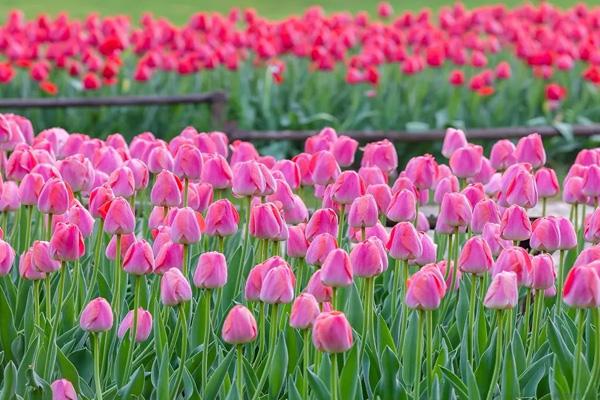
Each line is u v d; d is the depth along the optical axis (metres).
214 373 6.54
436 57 18.36
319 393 6.06
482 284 7.14
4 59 26.77
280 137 16.45
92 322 6.20
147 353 7.07
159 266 6.81
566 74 19.78
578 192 8.12
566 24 20.56
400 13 37.78
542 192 7.88
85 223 7.00
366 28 21.78
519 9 21.92
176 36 19.34
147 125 18.50
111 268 8.20
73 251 6.57
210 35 19.58
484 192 8.37
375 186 7.63
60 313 7.23
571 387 6.57
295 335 6.95
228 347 7.35
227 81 19.39
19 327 7.68
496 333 6.96
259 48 18.55
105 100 16.84
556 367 6.48
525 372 6.72
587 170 7.68
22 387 6.67
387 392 6.51
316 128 18.73
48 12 37.25
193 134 9.49
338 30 20.78
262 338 7.00
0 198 7.70
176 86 19.27
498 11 21.67
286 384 6.84
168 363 6.59
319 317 5.60
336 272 6.11
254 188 7.34
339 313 5.57
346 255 6.10
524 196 7.30
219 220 6.86
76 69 18.27
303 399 6.30
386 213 7.53
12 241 8.49
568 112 18.80
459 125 18.45
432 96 19.77
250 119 18.53
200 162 7.83
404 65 18.39
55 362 7.00
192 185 7.96
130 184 7.47
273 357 6.57
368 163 8.62
